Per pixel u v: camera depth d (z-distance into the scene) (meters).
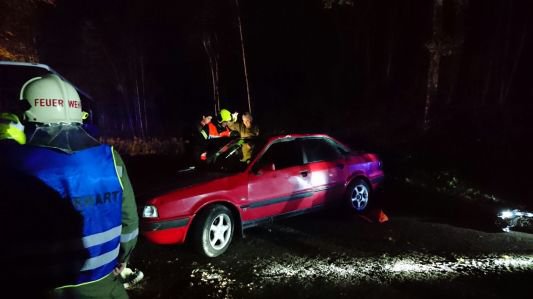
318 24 18.62
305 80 19.59
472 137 10.15
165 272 4.09
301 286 3.77
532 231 5.57
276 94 19.98
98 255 1.55
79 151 1.57
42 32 16.06
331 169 5.98
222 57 19.55
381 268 4.19
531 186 7.72
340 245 4.90
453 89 13.92
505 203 7.14
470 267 4.23
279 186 5.27
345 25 17.73
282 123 16.91
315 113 16.95
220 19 17.56
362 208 6.47
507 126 10.62
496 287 3.75
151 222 4.22
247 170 5.04
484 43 14.68
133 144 14.82
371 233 5.40
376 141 11.84
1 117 1.58
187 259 4.45
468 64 14.98
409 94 15.59
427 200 7.37
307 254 4.60
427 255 4.57
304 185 5.58
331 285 3.78
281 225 5.77
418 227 5.70
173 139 14.99
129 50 20.42
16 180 1.41
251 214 4.97
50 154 1.49
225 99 20.59
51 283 1.46
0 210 1.38
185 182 4.73
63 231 1.46
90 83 20.17
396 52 16.89
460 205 6.99
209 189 4.58
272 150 5.61
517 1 13.66
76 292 1.52
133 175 9.35
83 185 1.52
